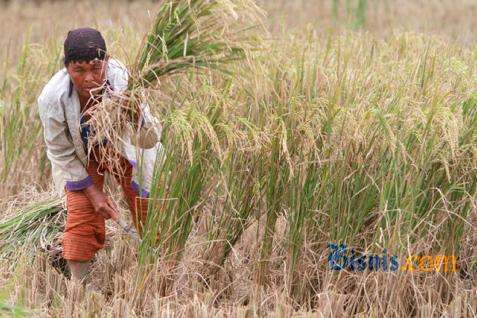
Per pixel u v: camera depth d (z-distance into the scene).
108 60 12.38
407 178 12.30
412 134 12.35
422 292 12.88
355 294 12.79
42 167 17.06
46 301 13.19
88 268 14.24
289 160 12.16
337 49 17.50
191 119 12.09
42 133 17.03
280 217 13.53
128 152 12.72
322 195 12.79
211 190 12.98
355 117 12.66
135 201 13.12
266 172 12.84
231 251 13.55
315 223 13.03
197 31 12.56
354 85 13.65
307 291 13.22
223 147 12.90
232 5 12.20
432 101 12.65
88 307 12.50
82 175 13.14
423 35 18.94
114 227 15.03
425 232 12.88
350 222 12.81
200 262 13.29
